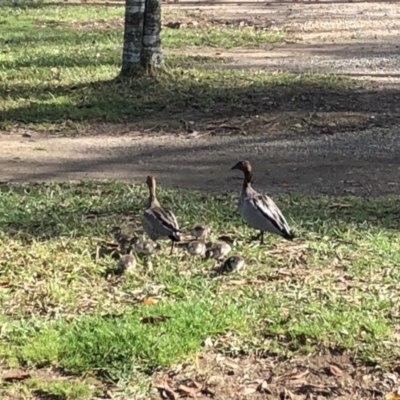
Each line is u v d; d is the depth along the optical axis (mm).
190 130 14477
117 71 18625
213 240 8555
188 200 10125
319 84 17641
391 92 17156
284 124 14719
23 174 11820
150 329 6363
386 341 6418
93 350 6160
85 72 18594
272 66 20328
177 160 12711
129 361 6066
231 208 9758
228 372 6094
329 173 11922
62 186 10953
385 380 6027
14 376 5969
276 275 7664
